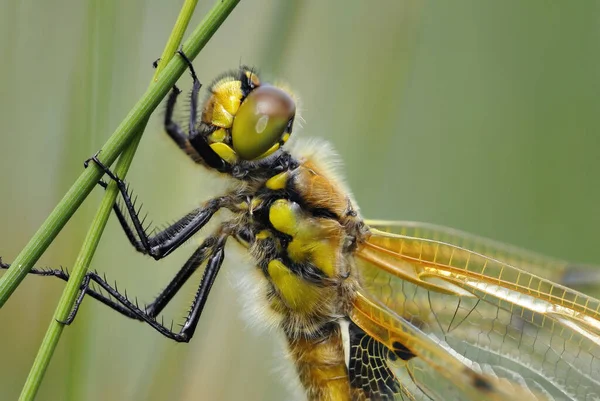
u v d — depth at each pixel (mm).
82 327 227
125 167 209
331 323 229
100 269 231
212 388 232
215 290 234
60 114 231
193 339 233
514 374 224
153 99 209
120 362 231
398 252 228
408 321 227
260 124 220
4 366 233
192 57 209
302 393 230
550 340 225
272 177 226
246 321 229
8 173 233
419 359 226
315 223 227
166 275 234
